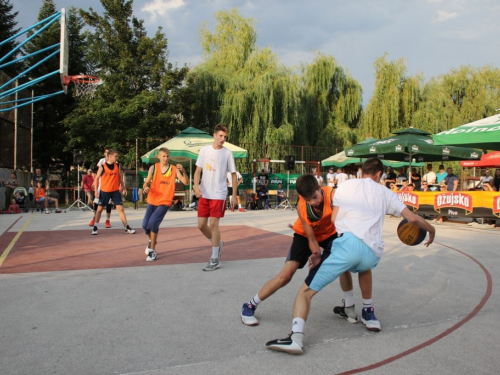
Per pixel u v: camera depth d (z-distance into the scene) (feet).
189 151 55.26
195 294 14.85
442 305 14.16
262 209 61.16
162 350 10.18
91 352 10.00
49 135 98.27
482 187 51.47
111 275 17.53
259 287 15.88
